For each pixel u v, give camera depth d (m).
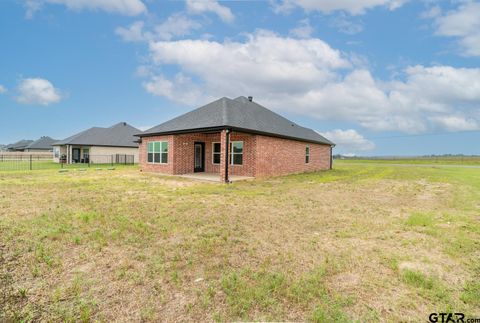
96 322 2.32
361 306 2.62
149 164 17.31
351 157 61.94
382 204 7.80
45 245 4.09
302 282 3.05
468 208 7.21
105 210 6.41
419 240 4.56
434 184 12.88
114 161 31.62
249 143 14.43
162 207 6.85
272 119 18.19
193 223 5.42
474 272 3.38
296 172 18.30
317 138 21.98
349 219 6.00
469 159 50.47
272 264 3.55
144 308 2.54
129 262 3.55
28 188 9.83
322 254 3.92
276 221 5.72
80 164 28.05
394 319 2.43
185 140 16.02
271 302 2.65
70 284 2.96
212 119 13.60
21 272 3.23
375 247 4.24
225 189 10.24
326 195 9.23
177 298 2.73
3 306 2.53
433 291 2.90
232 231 4.96
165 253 3.87
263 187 10.98
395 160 52.22
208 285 2.99
